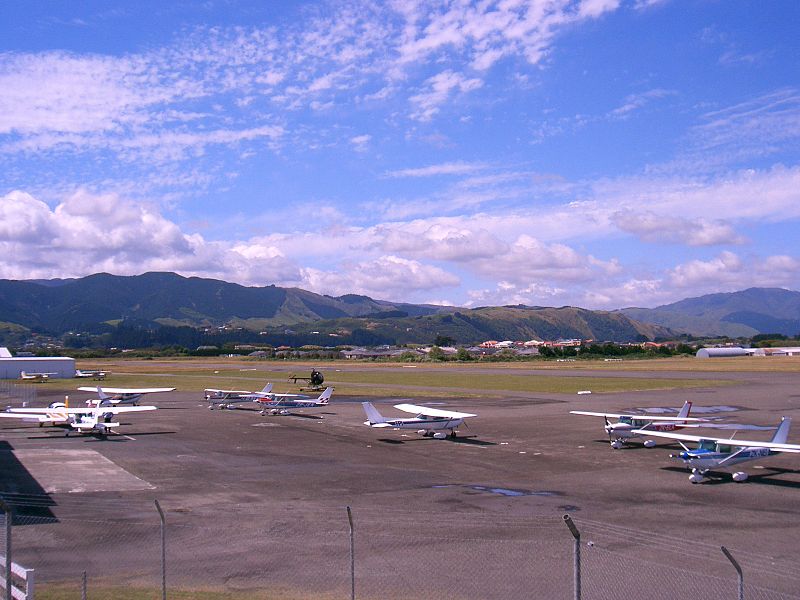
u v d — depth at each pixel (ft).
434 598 63.62
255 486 118.42
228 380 431.43
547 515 96.32
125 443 173.68
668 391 314.35
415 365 651.25
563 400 276.00
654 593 64.59
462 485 118.52
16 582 66.44
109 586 66.44
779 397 281.95
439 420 177.06
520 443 168.14
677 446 161.58
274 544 81.71
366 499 107.65
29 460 147.13
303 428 202.39
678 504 103.14
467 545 80.94
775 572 71.05
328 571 71.56
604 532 86.99
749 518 94.53
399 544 81.56
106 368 627.87
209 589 65.57
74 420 193.77
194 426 209.05
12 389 348.79
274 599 62.34
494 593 64.85
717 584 67.15
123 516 96.32
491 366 606.55
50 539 83.82
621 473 128.98
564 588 66.23
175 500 107.24
